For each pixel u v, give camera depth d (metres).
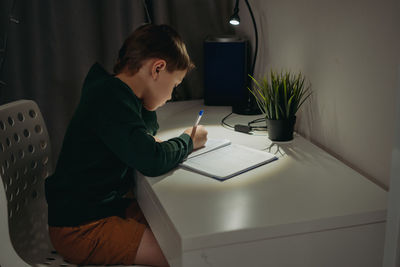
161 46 1.24
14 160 1.27
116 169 1.25
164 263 1.20
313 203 1.01
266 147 1.41
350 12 1.24
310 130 1.53
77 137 1.22
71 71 2.06
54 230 1.24
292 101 1.42
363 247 0.99
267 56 1.84
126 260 1.21
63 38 2.01
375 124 1.17
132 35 1.29
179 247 0.89
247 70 2.05
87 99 1.23
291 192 1.07
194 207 1.00
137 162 1.15
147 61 1.24
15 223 1.26
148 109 1.37
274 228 0.92
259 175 1.18
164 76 1.28
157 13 2.06
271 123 1.45
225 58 1.93
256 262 0.93
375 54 1.15
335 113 1.36
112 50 2.08
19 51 1.97
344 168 1.22
